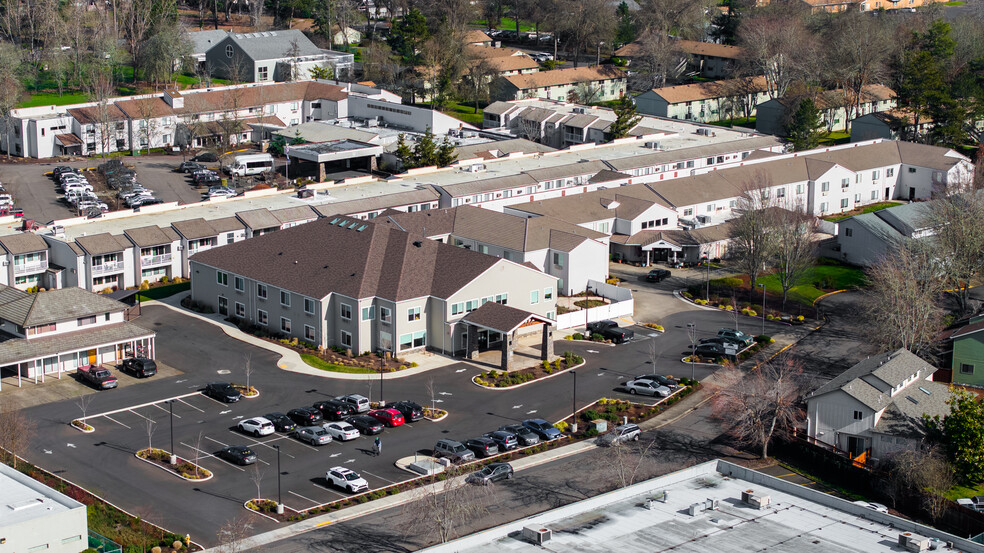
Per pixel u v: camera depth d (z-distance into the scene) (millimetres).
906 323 113062
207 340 122125
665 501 72312
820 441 97875
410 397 107938
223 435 99062
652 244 152750
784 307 137250
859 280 149000
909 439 93875
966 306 130125
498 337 122062
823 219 174875
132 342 116500
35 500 75250
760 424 97125
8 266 133500
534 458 96250
